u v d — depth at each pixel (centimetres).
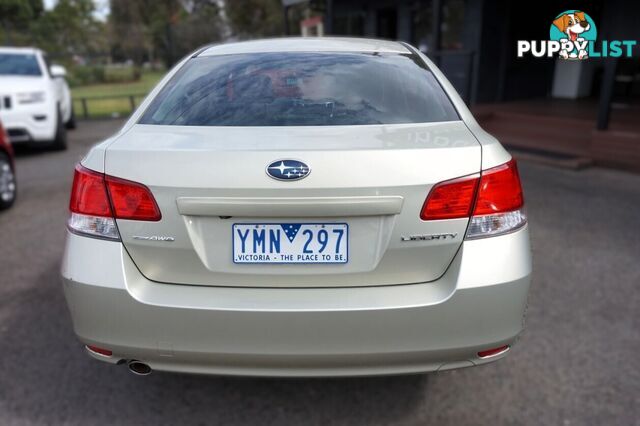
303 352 179
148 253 182
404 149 177
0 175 507
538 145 763
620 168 639
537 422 217
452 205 178
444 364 186
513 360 259
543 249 396
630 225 447
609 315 300
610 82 641
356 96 223
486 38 965
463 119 215
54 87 859
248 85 231
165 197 176
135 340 183
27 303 317
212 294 180
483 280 178
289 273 181
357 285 181
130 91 1845
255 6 3081
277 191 171
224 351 180
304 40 285
